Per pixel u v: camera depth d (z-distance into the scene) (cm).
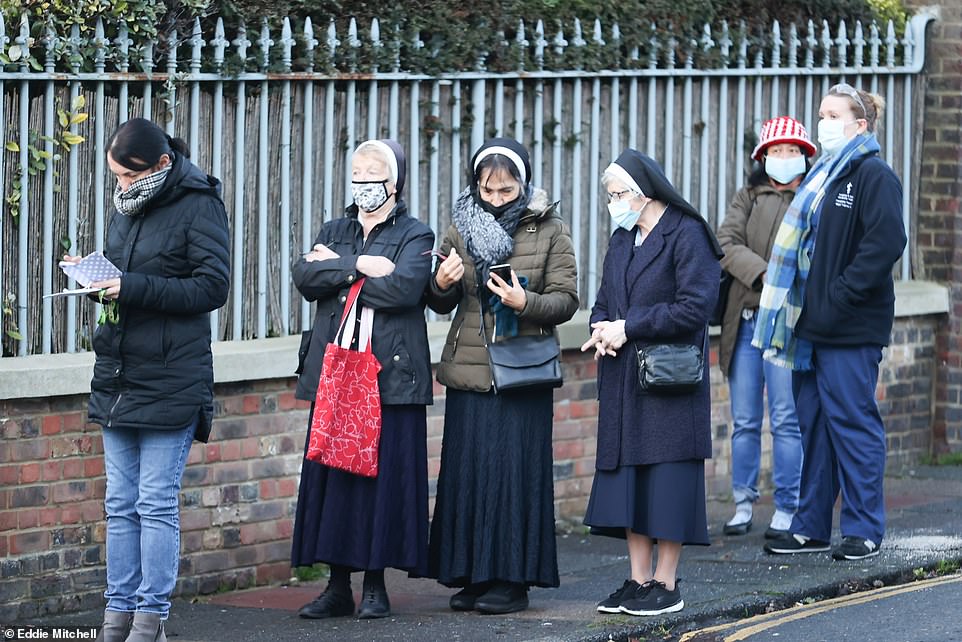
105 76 970
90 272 798
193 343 824
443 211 1159
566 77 1209
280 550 1058
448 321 1178
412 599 997
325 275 907
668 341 891
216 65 1023
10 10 941
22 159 949
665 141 1279
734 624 900
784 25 1358
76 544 962
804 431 1061
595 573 1062
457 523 923
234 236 1048
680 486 891
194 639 891
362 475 905
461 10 1153
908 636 851
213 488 1021
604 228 1252
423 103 1138
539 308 906
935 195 1438
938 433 1448
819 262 1025
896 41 1430
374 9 1110
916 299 1408
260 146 1056
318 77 1073
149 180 814
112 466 834
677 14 1270
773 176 1130
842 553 1029
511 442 919
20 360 945
